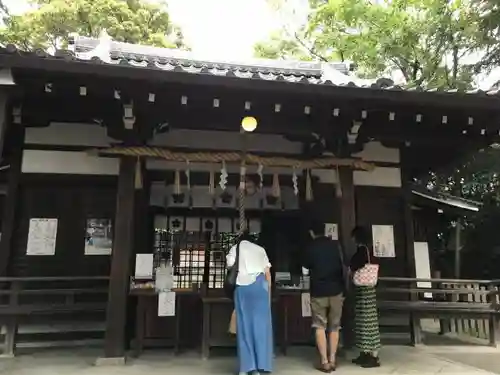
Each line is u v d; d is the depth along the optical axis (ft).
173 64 23.39
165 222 24.48
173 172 22.56
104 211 21.42
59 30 49.16
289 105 18.28
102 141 21.33
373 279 17.47
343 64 30.73
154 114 18.66
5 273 19.84
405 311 23.13
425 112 18.75
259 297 15.06
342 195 19.66
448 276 44.78
